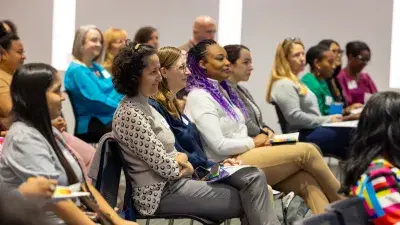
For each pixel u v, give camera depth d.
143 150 3.18
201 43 4.26
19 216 1.92
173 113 3.69
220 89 4.29
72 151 2.90
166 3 7.78
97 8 7.71
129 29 7.78
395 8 7.68
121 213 3.26
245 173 3.39
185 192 3.31
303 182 3.97
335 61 6.23
